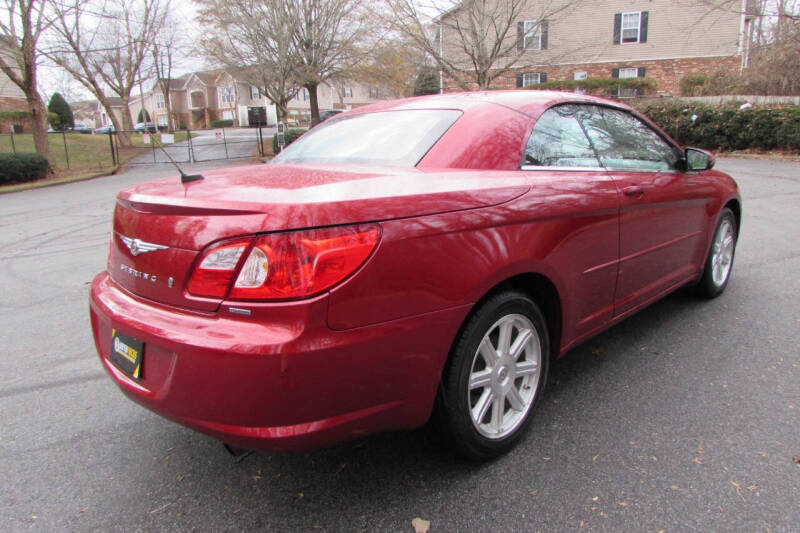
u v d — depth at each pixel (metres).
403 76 25.42
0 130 31.89
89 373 3.55
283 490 2.30
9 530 2.11
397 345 1.92
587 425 2.69
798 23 17.81
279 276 1.73
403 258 1.91
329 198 1.83
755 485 2.21
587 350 3.58
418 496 2.22
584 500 2.16
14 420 2.96
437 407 2.20
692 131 18.27
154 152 26.55
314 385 1.77
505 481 2.29
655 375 3.19
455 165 2.41
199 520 2.14
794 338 3.61
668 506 2.11
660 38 27.38
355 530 2.04
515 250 2.28
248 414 1.76
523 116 2.72
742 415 2.72
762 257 5.60
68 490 2.35
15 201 14.25
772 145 16.83
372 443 2.60
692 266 3.92
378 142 2.70
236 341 1.73
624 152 3.27
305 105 62.81
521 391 2.56
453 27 17.28
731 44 25.03
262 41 22.05
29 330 4.37
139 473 2.47
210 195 1.94
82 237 8.62
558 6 20.36
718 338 3.65
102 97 29.48
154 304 2.03
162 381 1.91
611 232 2.88
